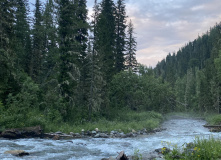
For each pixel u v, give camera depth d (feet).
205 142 28.48
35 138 49.85
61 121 68.13
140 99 131.95
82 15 107.24
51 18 95.50
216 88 183.11
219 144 27.07
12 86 73.82
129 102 127.95
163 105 160.66
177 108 275.39
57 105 70.44
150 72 159.12
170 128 87.76
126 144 44.60
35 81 104.88
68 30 78.43
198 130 79.46
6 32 73.87
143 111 131.95
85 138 54.03
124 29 148.87
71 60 76.23
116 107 110.83
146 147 40.93
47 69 104.78
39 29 106.11
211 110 196.13
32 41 119.55
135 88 127.75
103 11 130.41
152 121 95.04
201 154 23.54
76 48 86.07
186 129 83.51
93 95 83.51
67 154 33.65
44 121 58.08
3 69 69.10
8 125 52.21
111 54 110.11
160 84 156.25
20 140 45.65
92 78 82.28
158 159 26.61
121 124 75.41
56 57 74.59
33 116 59.47
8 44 73.26
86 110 84.48
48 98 73.31
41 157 30.73
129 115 106.93
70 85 74.84
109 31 123.54
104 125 72.28
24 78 82.38
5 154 30.55
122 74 126.11
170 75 392.68
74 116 75.51
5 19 73.87
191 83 311.68
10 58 71.10
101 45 90.68
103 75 92.27
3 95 69.97
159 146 41.73
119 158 27.04
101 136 57.57
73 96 77.92
